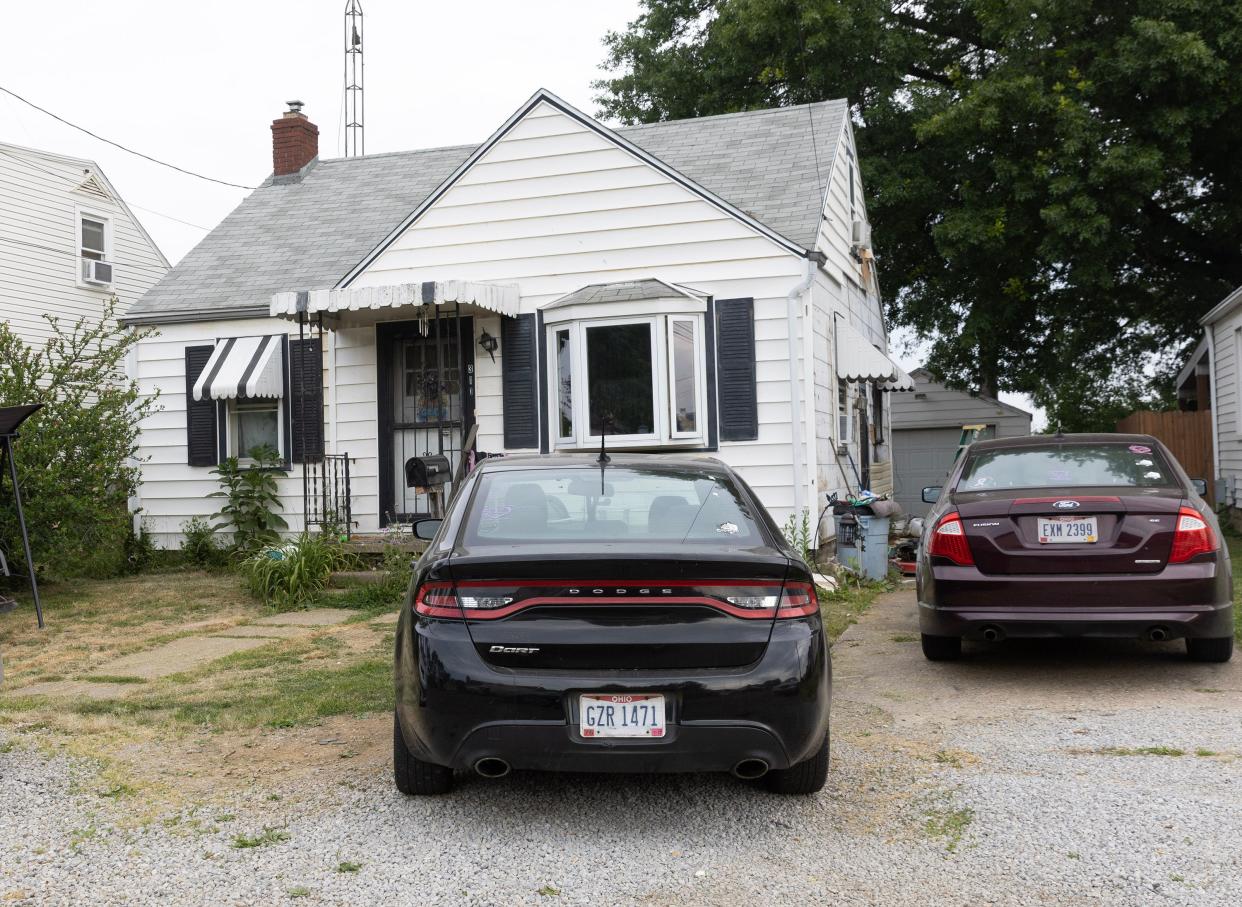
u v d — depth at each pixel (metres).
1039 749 4.87
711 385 11.34
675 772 4.19
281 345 13.34
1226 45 19.16
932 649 6.84
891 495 18.72
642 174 11.66
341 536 11.80
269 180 17.30
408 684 3.97
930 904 3.25
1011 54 20.70
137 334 12.35
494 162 12.16
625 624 3.80
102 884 3.47
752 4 21.47
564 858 3.67
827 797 4.29
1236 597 9.19
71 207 23.02
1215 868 3.46
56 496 10.56
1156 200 24.39
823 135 13.81
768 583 3.93
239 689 6.52
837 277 13.42
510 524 4.36
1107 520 6.04
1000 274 22.62
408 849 3.77
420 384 12.70
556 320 11.57
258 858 3.69
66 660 7.65
